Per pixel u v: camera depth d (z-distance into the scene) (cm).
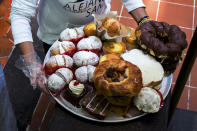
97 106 79
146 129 79
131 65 80
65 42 98
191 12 225
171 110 88
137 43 96
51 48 98
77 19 108
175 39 87
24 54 90
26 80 105
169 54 85
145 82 84
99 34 99
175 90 87
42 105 81
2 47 152
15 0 93
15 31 91
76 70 90
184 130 133
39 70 88
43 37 121
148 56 90
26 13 94
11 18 94
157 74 85
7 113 38
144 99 78
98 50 99
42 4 108
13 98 99
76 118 81
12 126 39
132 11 107
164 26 92
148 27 92
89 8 103
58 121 79
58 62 90
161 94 83
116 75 78
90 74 86
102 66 80
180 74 83
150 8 226
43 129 75
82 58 91
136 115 81
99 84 77
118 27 96
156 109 79
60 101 83
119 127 79
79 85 84
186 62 78
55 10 105
